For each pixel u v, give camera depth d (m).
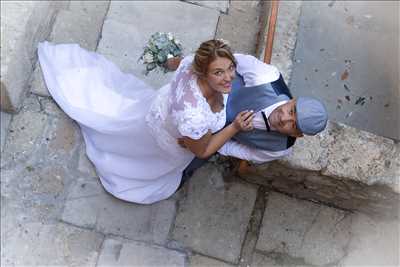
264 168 3.68
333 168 3.50
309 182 3.76
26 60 3.85
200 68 2.75
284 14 4.05
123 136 3.68
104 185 3.85
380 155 3.53
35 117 3.96
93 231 3.79
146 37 4.28
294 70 4.60
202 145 3.03
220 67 2.70
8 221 3.73
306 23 4.71
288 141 3.11
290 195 4.05
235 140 3.27
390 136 4.56
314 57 4.65
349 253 3.97
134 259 3.78
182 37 4.32
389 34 4.79
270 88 3.07
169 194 3.87
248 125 3.02
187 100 2.88
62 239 3.75
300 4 4.09
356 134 3.57
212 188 3.97
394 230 4.03
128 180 3.80
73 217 3.80
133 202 3.86
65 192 3.84
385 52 4.75
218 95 2.97
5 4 3.65
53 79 3.96
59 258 3.71
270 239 3.94
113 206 3.85
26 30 3.69
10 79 3.64
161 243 3.84
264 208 3.99
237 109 3.12
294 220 3.99
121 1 4.33
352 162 3.51
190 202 3.94
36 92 3.99
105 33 4.24
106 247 3.77
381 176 3.49
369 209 3.96
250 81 3.12
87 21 4.25
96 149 3.88
